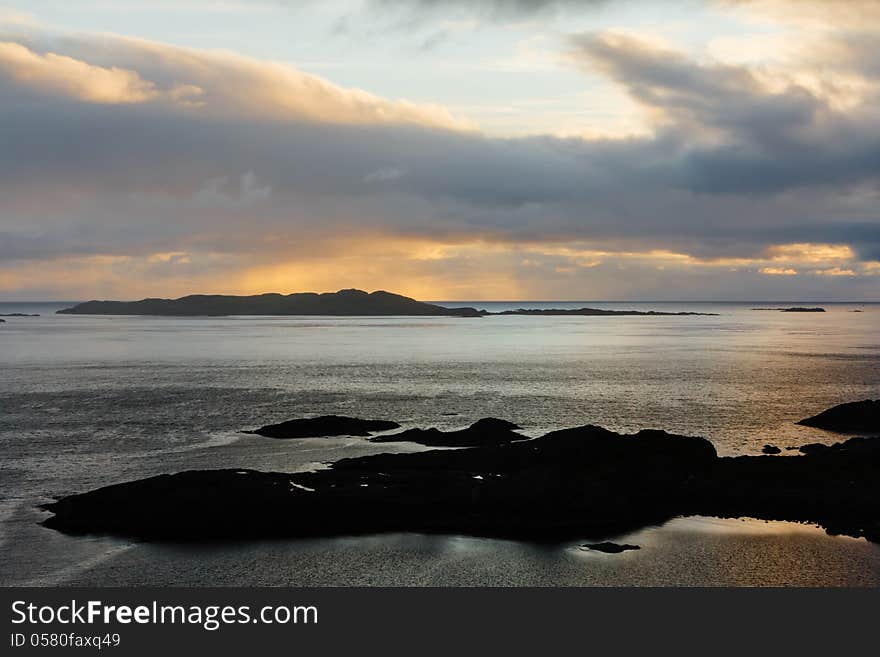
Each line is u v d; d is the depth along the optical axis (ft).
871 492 133.69
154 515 123.03
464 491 130.72
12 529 123.13
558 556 113.29
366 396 298.97
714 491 135.64
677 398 292.81
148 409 259.39
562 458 146.51
